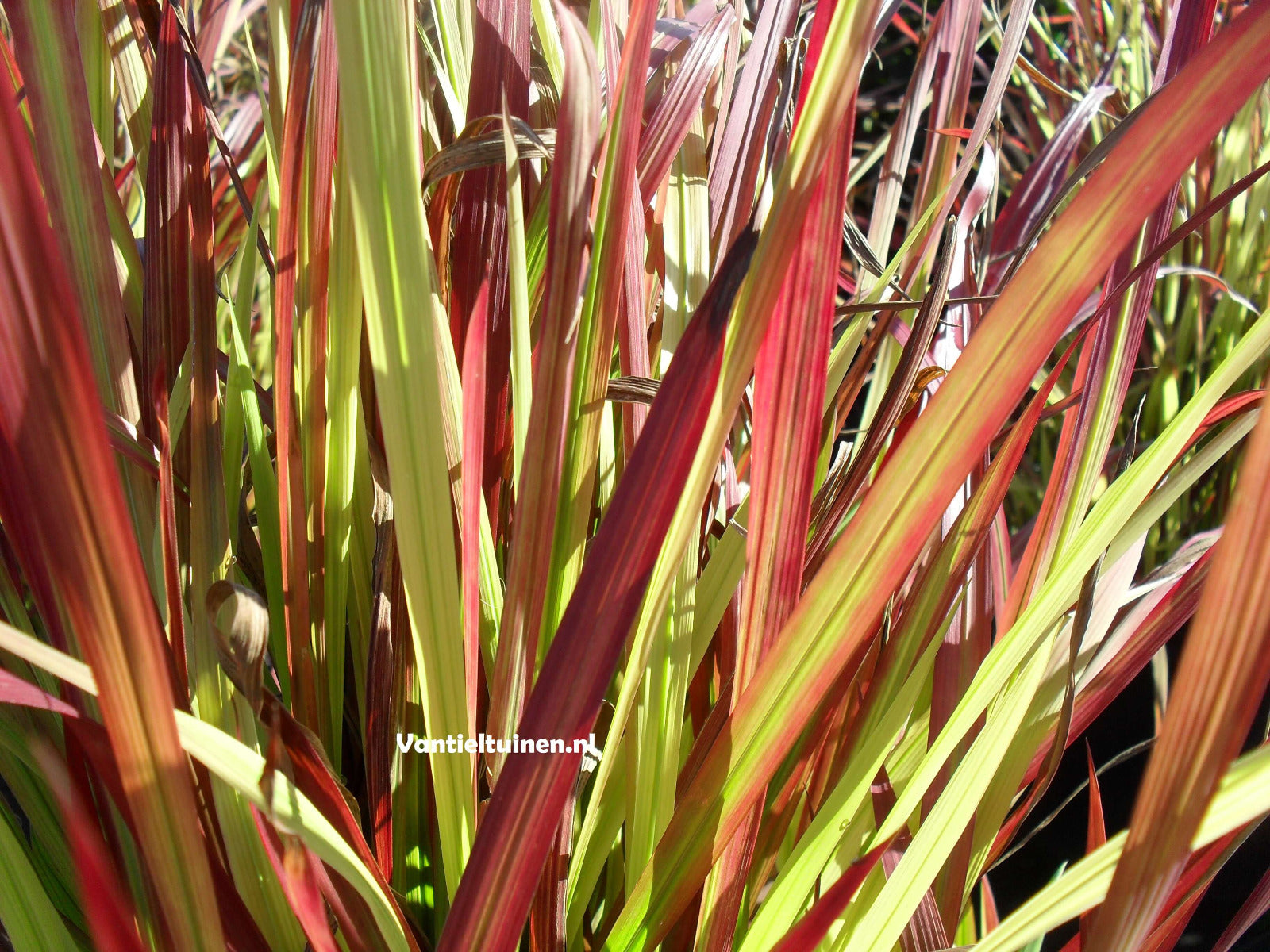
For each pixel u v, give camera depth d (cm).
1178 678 15
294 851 17
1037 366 16
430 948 25
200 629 21
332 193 22
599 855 24
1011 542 42
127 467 24
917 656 25
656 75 26
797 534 19
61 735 23
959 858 25
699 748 23
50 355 12
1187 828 15
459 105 25
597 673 16
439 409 17
